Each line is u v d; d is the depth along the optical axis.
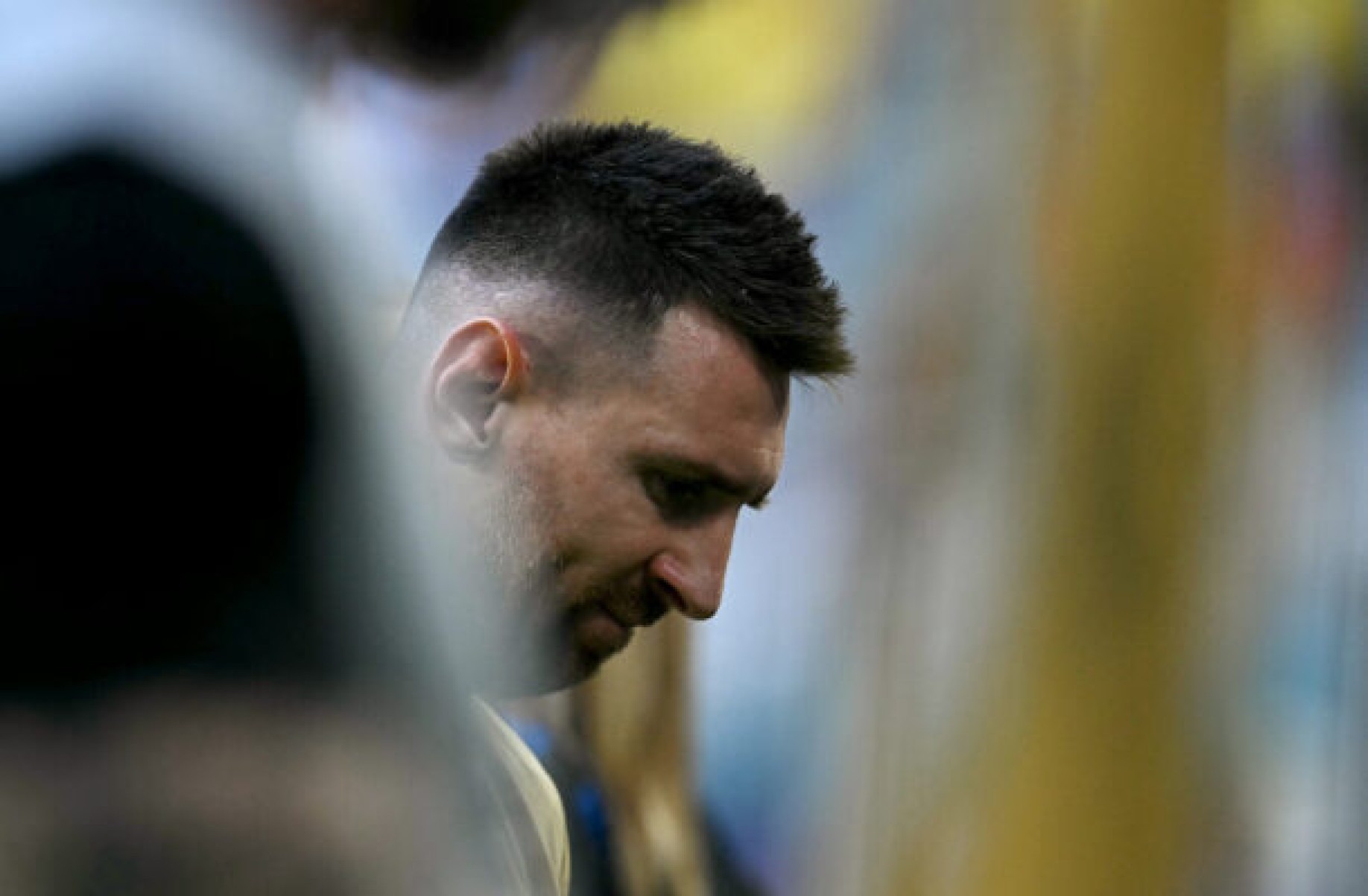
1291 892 16.88
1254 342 15.87
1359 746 17.53
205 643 2.62
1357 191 17.78
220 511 2.61
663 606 6.19
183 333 2.57
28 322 2.54
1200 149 14.51
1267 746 16.88
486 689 4.27
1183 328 14.55
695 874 10.36
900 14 15.20
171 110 2.62
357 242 2.80
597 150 6.20
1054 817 14.45
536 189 6.16
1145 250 14.50
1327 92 17.53
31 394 2.55
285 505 2.65
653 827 10.10
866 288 15.30
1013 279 14.84
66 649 2.59
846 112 15.34
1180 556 14.61
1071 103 14.64
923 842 14.77
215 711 2.61
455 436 6.01
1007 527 14.74
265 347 2.62
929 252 15.11
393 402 2.86
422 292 6.22
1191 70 14.41
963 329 14.98
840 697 15.32
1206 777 15.30
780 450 6.25
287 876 2.61
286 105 2.73
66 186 2.56
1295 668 17.66
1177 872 14.78
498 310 6.05
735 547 16.02
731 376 6.05
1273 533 17.05
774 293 6.11
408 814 2.71
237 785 2.61
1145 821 14.54
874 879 14.90
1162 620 14.57
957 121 15.06
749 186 6.24
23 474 2.56
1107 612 14.52
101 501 2.57
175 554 2.60
